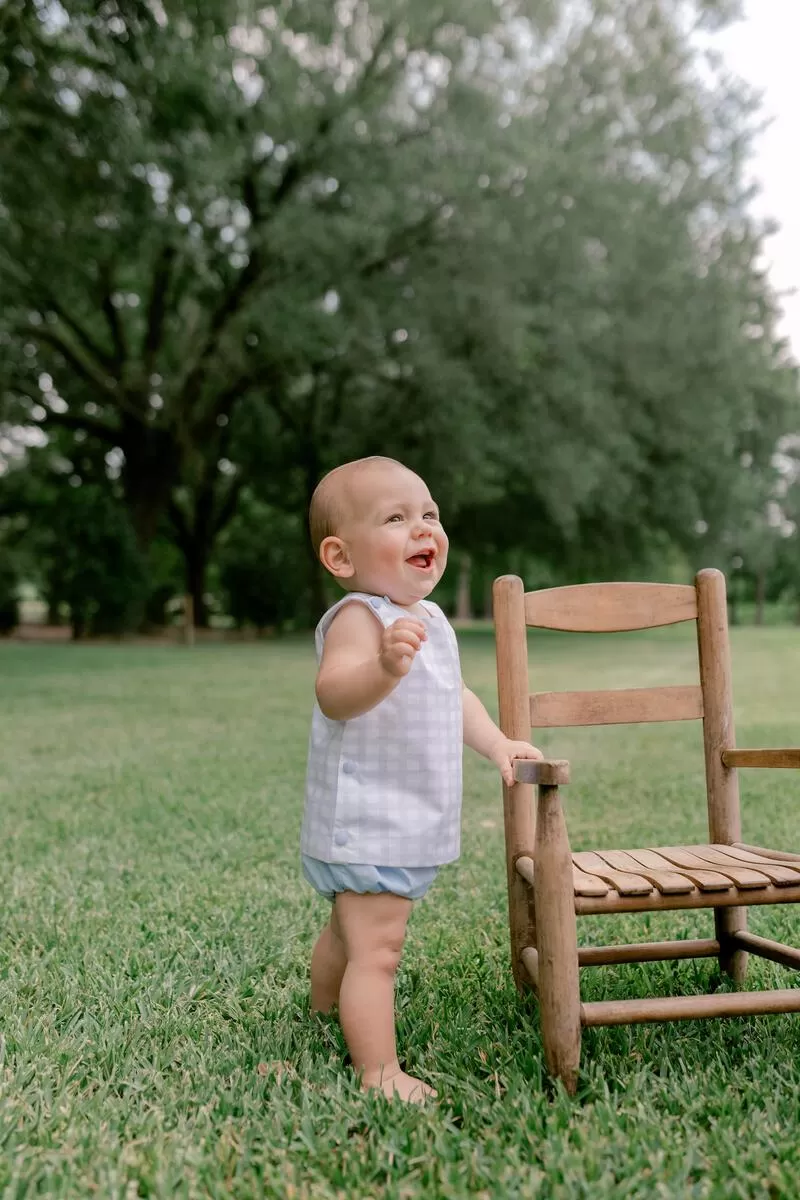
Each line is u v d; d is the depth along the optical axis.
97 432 24.83
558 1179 1.70
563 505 22.95
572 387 21.95
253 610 27.28
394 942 2.18
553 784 2.00
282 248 19.80
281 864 4.05
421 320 21.38
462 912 3.42
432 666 2.24
